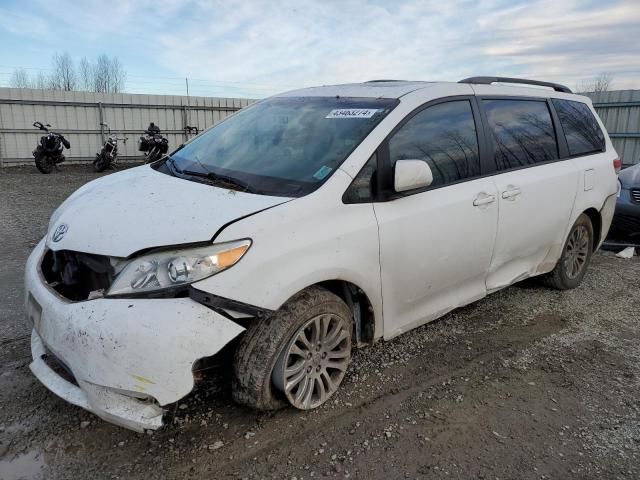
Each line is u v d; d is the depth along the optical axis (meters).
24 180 13.44
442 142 3.60
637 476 2.64
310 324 2.87
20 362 3.42
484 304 4.82
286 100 4.04
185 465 2.57
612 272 6.00
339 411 3.05
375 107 3.46
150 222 2.68
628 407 3.24
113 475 2.48
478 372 3.58
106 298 2.48
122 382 2.38
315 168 3.09
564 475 2.62
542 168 4.39
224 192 2.94
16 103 16.81
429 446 2.79
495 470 2.63
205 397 3.11
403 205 3.25
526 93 4.56
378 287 3.16
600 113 14.66
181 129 20.20
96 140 18.50
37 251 3.17
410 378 3.46
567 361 3.80
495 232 3.88
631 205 6.97
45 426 2.80
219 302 2.47
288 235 2.70
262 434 2.81
